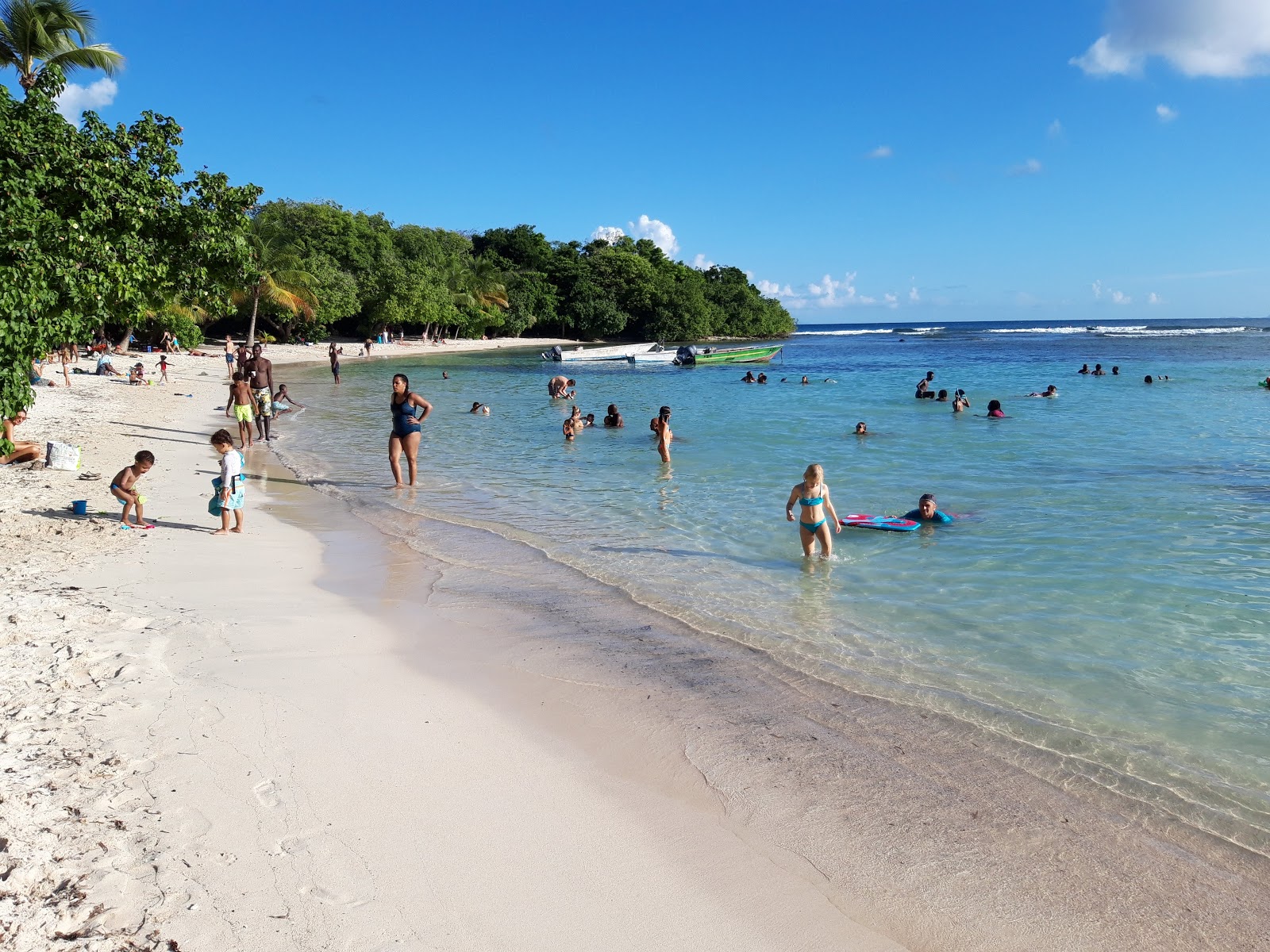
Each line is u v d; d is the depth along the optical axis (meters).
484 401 30.39
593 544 10.22
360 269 70.31
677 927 3.48
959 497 12.71
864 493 13.12
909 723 5.47
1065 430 20.80
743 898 3.68
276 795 4.28
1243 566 8.95
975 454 17.05
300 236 67.56
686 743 5.13
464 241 93.38
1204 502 12.25
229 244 17.45
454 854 3.88
